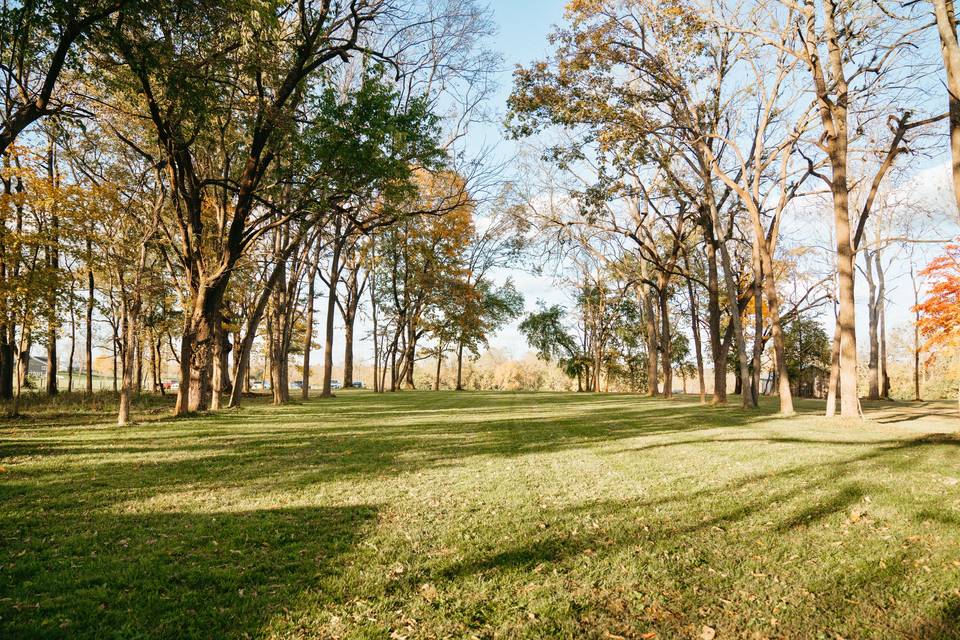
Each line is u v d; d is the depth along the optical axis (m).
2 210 15.64
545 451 10.16
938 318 19.88
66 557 4.51
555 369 61.22
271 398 30.67
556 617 3.53
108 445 10.86
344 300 42.28
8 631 3.28
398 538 5.02
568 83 18.61
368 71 15.03
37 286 16.77
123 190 15.95
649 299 32.75
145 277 17.66
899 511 5.74
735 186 18.50
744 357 20.48
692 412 19.25
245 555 4.61
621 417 17.38
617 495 6.58
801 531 5.18
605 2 18.09
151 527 5.34
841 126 14.63
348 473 8.02
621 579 4.10
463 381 64.94
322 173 14.78
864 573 4.18
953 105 9.29
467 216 36.88
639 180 24.98
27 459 9.16
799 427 13.93
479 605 3.71
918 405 23.25
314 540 4.99
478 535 5.11
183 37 12.02
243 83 14.77
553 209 27.20
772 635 3.32
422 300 41.78
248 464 8.78
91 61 11.98
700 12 17.00
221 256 18.19
